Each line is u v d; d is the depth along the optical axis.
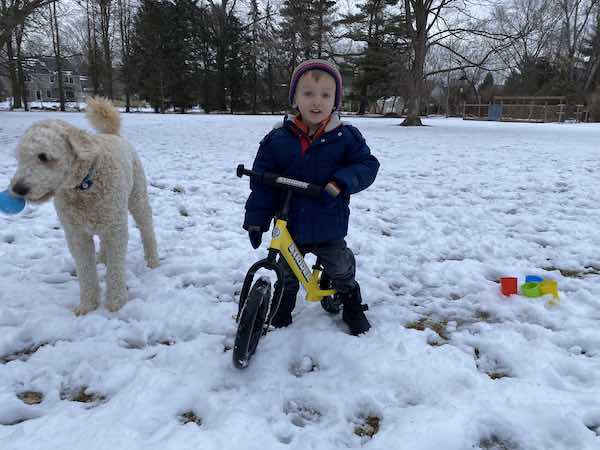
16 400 2.25
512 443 2.06
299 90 2.61
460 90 53.00
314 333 2.87
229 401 2.24
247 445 1.95
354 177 2.56
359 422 2.20
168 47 41.78
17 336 2.86
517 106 40.19
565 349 2.81
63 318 3.04
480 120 38.69
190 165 8.77
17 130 14.44
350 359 2.61
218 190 6.75
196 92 44.03
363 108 45.06
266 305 2.54
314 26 36.03
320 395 2.31
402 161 10.05
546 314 3.20
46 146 2.63
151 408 2.19
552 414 2.14
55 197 3.02
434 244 4.64
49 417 2.11
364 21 38.41
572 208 5.95
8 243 4.47
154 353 2.72
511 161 10.12
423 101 52.03
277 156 2.74
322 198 2.55
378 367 2.52
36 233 4.73
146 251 4.02
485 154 11.38
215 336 2.87
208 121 23.56
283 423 2.12
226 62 44.22
